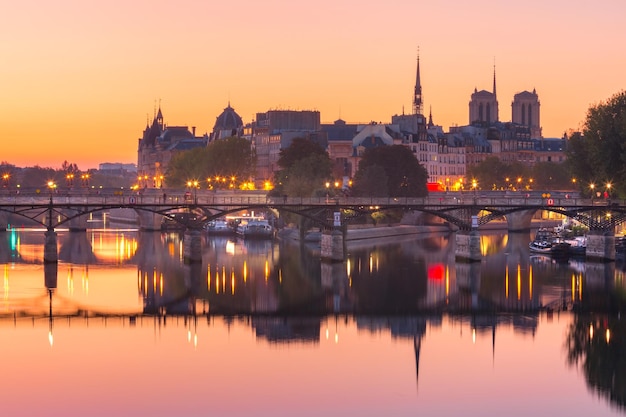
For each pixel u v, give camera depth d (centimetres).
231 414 13625
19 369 15350
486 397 14312
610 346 16825
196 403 13988
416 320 18838
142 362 15762
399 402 14100
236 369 15462
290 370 15425
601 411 13762
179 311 19538
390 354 16350
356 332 17800
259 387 14650
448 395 14375
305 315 19262
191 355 16175
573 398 14250
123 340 17062
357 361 15925
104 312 19325
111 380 14875
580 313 19488
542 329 18075
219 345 16788
